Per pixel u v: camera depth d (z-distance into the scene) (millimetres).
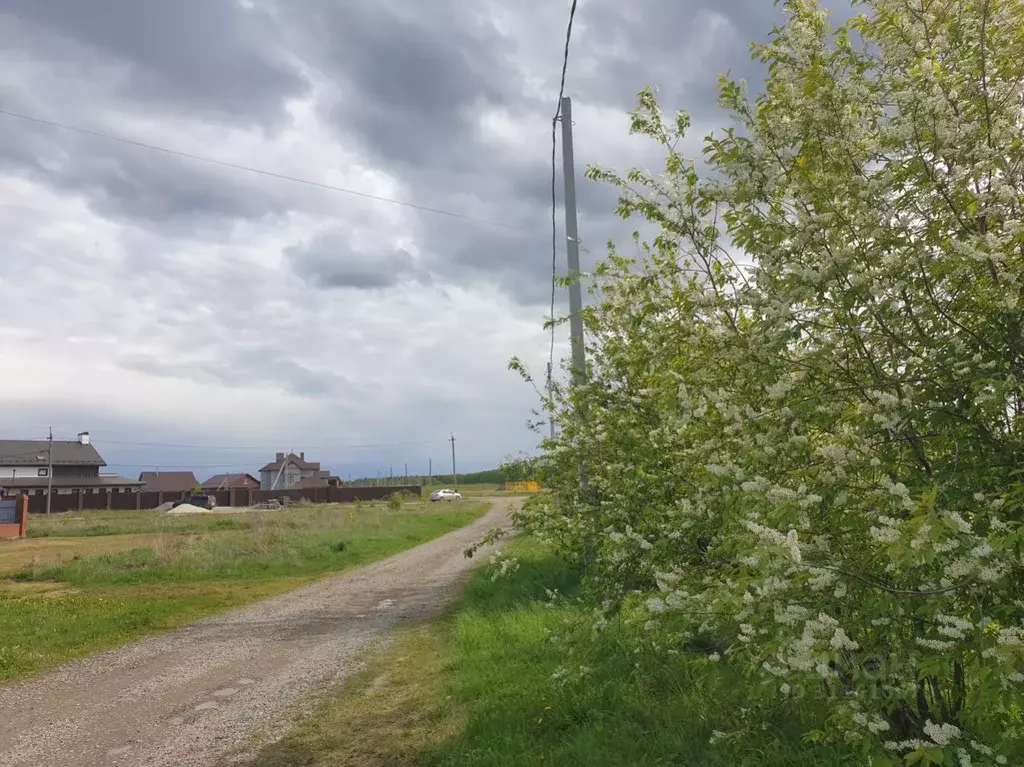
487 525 34938
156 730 6625
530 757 5027
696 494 4391
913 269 3160
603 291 6258
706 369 4047
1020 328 2980
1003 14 3414
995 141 3176
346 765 5492
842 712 2895
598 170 4496
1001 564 2480
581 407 6453
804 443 3381
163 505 65562
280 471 104062
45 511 60719
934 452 3238
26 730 6789
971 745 2582
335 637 10508
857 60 3873
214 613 13320
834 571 2801
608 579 5320
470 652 8211
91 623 11859
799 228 3309
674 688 5648
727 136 3607
